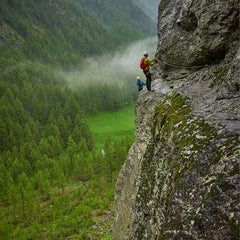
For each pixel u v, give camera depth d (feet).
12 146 247.91
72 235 96.07
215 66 26.53
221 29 23.59
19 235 105.29
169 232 11.90
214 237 9.73
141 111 36.58
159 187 20.71
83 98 406.82
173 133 19.58
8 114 300.20
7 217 130.62
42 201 148.66
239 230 8.89
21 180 165.07
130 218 27.91
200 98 22.45
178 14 32.45
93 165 190.19
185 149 15.99
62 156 228.02
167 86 34.37
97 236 90.02
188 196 12.56
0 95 359.87
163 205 16.62
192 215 11.28
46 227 111.55
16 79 451.94
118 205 37.70
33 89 417.49
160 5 38.65
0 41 622.13
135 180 30.32
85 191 155.02
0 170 181.27
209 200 11.03
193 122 18.22
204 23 25.05
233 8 21.85
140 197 24.54
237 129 14.32
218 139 14.29
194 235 10.53
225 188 10.83
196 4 26.35
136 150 35.65
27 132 270.05
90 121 375.45
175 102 24.21
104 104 424.05
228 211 9.89
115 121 383.04
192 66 30.63
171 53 33.12
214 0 23.67
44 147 245.24
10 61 515.09
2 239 108.88
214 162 12.87
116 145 205.46
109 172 168.45
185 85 28.60
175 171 15.53
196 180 12.94
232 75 19.79
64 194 155.22
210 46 25.57
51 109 346.54
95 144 289.33
